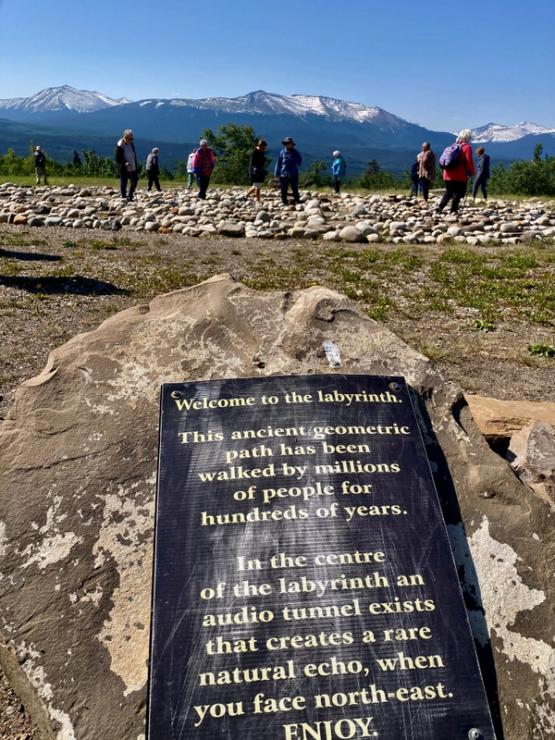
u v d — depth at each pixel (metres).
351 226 12.59
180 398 2.83
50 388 3.05
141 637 2.37
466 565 2.61
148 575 2.52
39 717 2.32
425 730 2.10
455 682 2.18
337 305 3.33
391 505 2.56
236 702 2.11
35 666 2.31
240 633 2.24
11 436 2.91
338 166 21.09
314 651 2.21
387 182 43.12
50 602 2.45
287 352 3.20
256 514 2.51
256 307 3.34
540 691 2.33
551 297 8.52
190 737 2.05
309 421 2.78
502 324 7.53
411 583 2.38
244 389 2.86
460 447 2.96
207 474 2.61
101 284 8.37
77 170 41.62
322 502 2.55
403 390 2.90
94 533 2.62
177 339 3.22
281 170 16.58
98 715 2.21
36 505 2.69
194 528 2.47
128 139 16.84
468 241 12.53
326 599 2.33
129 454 2.83
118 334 3.24
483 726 2.12
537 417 4.35
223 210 15.31
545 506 2.80
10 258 9.66
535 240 12.88
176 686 2.14
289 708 2.11
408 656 2.22
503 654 2.40
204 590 2.33
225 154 54.00
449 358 6.41
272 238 12.30
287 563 2.40
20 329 6.59
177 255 10.40
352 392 2.88
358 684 2.16
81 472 2.78
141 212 14.90
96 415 2.95
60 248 10.63
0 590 2.47
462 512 2.76
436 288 8.92
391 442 2.74
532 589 2.57
